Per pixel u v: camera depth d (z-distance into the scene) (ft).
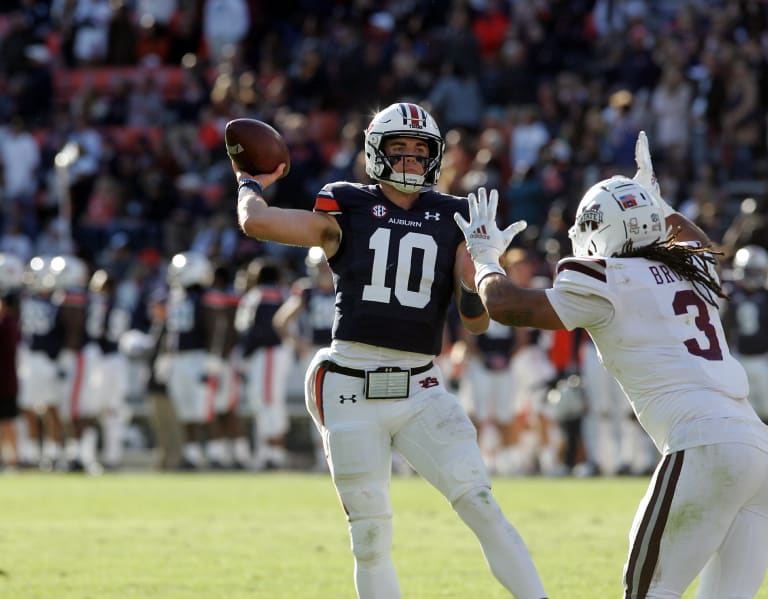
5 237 228.22
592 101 208.54
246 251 203.21
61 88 257.34
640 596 47.91
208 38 249.75
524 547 50.80
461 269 54.39
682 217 57.57
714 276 51.57
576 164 195.83
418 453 52.75
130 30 256.52
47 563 80.69
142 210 224.74
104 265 208.95
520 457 167.84
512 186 190.19
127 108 245.04
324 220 54.34
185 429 173.06
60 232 219.20
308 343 172.86
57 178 232.12
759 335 153.58
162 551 86.33
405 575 75.20
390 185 55.21
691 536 47.42
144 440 197.16
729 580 49.14
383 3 241.35
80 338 169.99
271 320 168.25
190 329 166.40
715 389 48.85
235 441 172.86
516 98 218.59
